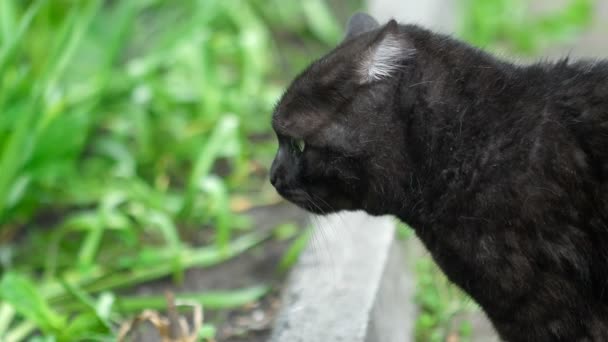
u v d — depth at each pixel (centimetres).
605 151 290
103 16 565
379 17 552
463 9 633
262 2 661
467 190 301
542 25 629
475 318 401
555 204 289
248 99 547
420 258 430
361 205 329
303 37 648
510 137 298
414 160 310
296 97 314
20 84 483
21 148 440
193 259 436
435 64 307
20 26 455
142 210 455
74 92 508
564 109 298
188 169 514
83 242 459
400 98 304
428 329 391
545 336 299
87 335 367
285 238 460
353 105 306
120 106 529
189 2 611
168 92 531
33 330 404
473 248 301
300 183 330
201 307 372
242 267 441
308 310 358
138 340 390
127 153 500
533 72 312
